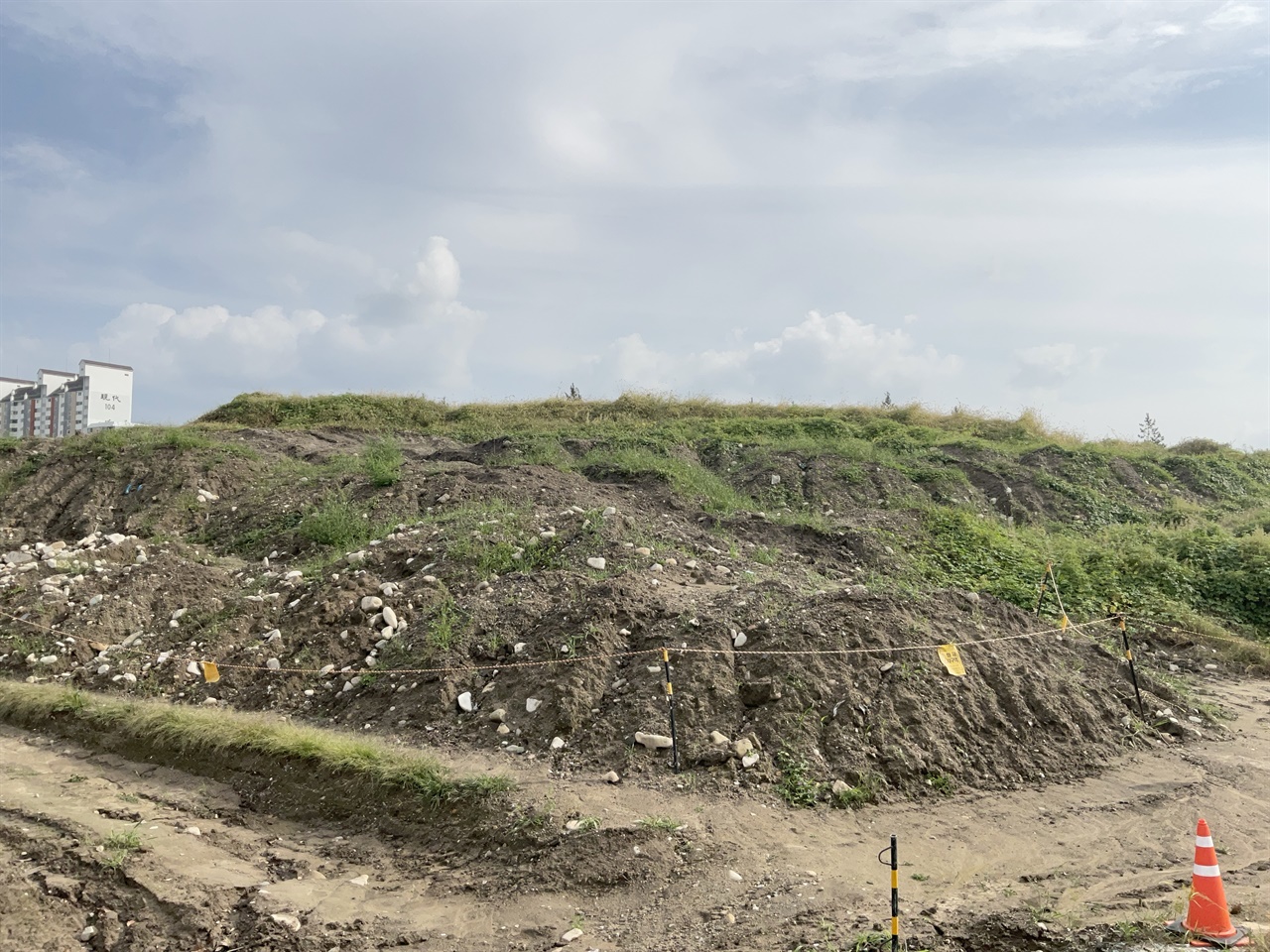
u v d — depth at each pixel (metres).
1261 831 6.81
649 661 8.40
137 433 20.45
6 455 19.83
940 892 5.75
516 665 8.65
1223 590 14.20
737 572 11.88
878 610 9.02
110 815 7.07
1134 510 19.73
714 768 7.34
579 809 6.58
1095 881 5.91
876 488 18.56
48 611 11.17
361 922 5.66
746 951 5.10
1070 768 7.95
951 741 7.85
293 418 26.52
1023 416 27.47
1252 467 25.36
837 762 7.45
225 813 7.27
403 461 18.23
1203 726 9.31
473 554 11.30
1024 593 13.01
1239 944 4.81
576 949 5.25
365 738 8.10
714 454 21.11
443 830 6.68
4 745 8.75
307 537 14.17
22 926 5.53
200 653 10.16
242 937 5.48
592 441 21.14
